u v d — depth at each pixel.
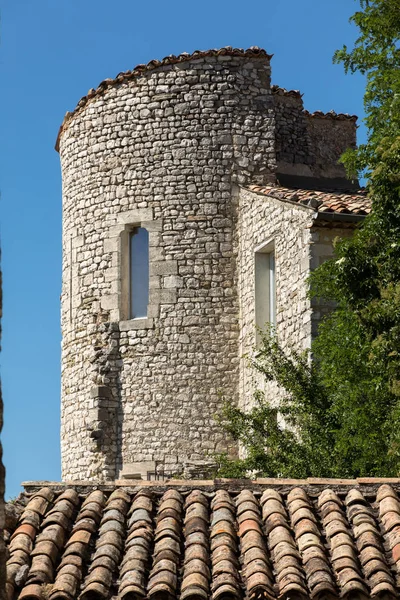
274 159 30.55
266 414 23.67
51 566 12.90
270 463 22.23
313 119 32.12
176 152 30.44
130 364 30.03
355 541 13.30
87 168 31.56
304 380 22.88
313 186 31.34
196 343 29.67
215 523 13.79
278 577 12.52
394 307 19.23
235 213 30.14
